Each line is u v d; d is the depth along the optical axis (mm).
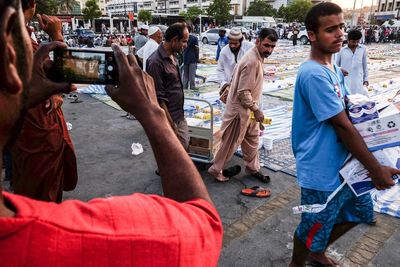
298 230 2410
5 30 489
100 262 542
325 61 2240
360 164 2094
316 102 2082
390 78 12188
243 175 4531
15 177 2502
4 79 501
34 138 2350
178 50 3789
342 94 2215
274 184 4312
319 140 2184
